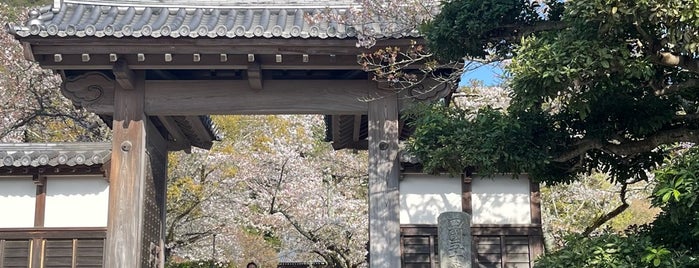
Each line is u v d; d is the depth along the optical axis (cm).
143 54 856
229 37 835
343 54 873
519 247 952
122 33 829
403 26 890
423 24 725
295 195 2086
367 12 902
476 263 946
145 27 831
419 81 891
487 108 710
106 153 922
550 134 681
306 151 2292
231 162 2069
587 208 1991
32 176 936
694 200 495
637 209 2141
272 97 941
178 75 966
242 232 2448
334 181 2339
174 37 834
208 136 1199
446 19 688
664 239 633
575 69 545
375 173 916
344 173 2303
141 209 908
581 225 1873
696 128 671
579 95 595
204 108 937
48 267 915
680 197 507
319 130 2462
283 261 2791
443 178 961
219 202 2098
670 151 765
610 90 645
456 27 671
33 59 862
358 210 2153
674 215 532
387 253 891
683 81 649
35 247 920
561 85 563
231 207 2112
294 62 885
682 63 585
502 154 654
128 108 926
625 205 954
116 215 895
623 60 556
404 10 908
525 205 963
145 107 933
